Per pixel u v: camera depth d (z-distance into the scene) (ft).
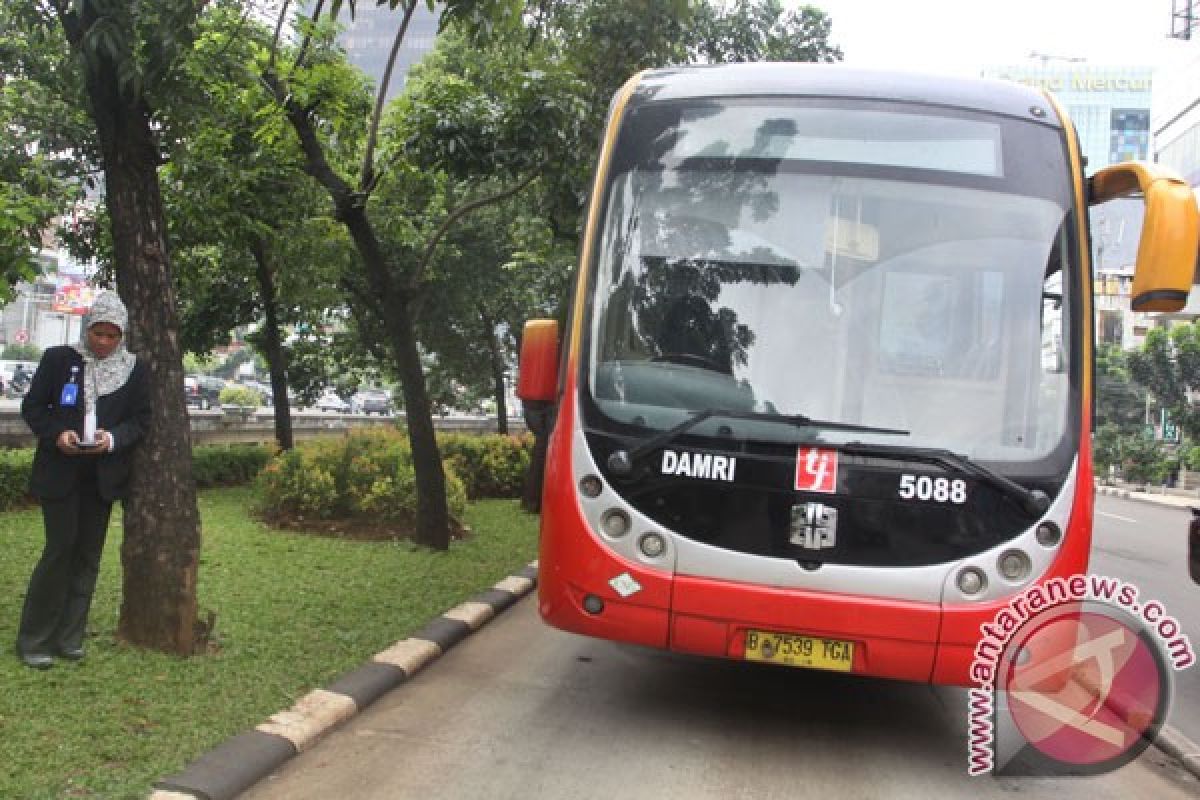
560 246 41.83
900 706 18.94
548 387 17.13
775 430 15.19
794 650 14.94
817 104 16.97
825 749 16.21
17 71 30.89
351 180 40.40
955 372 15.46
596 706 17.60
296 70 29.09
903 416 15.24
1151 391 119.55
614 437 15.57
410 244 47.14
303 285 44.11
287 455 35.06
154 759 12.82
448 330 60.03
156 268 17.39
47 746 12.85
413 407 31.04
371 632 20.13
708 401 15.53
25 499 32.19
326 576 25.21
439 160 31.32
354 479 34.04
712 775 14.62
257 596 22.27
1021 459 15.01
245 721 14.53
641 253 16.52
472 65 32.86
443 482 31.35
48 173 29.50
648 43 33.09
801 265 16.07
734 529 15.07
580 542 15.53
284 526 33.04
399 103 31.60
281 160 36.52
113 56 16.07
